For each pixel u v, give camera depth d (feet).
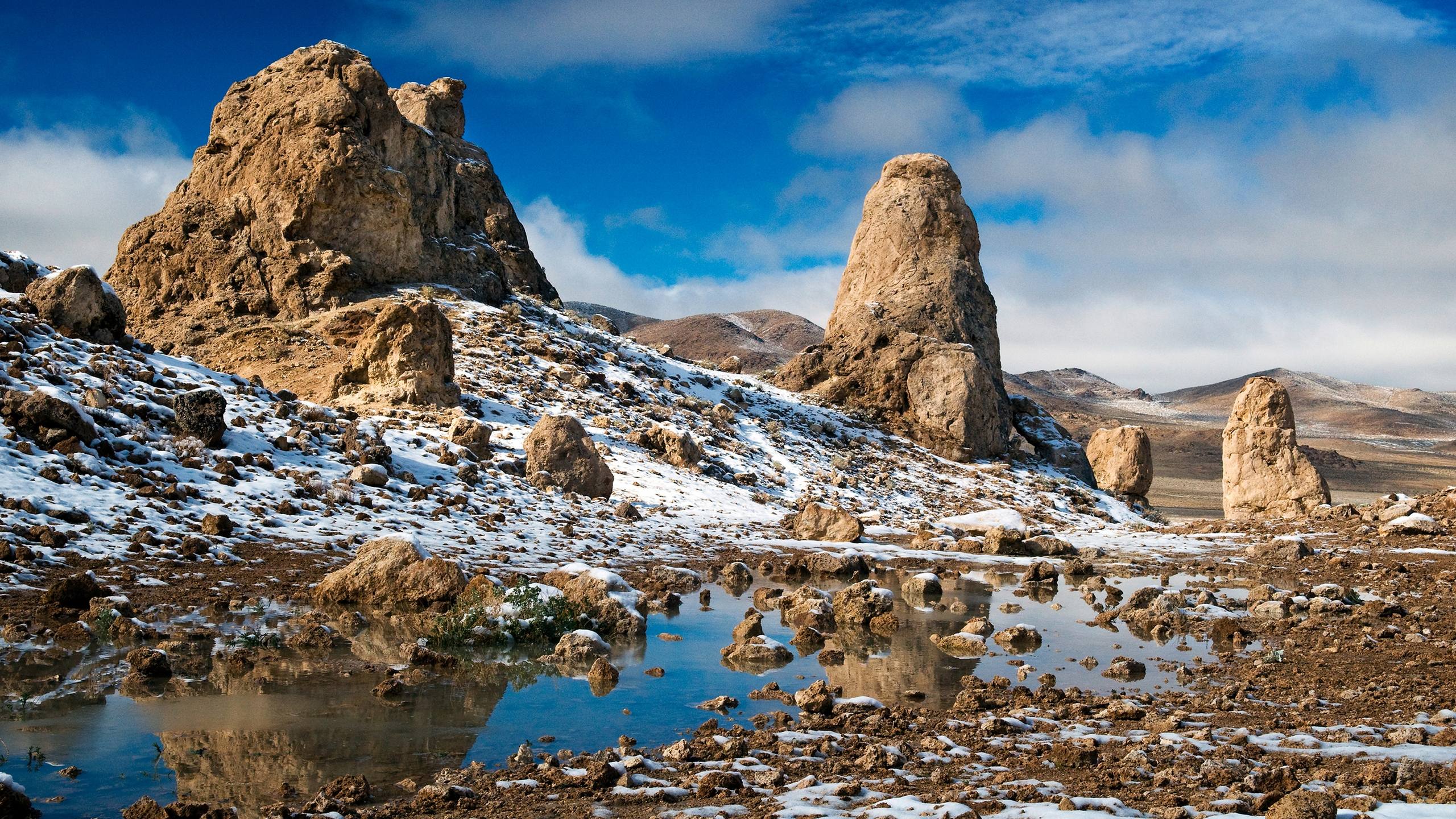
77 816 18.12
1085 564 64.18
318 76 123.24
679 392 126.52
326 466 64.75
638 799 19.62
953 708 27.66
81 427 52.85
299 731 23.85
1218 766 20.99
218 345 112.88
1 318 63.10
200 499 52.47
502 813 18.84
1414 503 83.20
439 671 30.58
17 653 29.40
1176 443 523.29
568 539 61.82
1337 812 17.83
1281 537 76.13
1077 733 24.97
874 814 18.21
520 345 119.24
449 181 139.03
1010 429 154.81
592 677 30.37
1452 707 27.53
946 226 157.48
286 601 38.52
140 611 34.96
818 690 27.07
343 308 115.24
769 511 91.91
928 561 66.69
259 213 120.57
